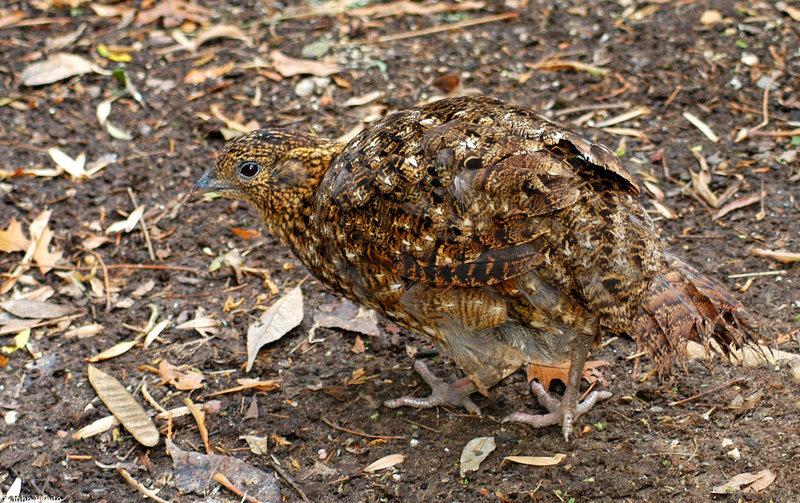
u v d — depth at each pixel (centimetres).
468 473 220
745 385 224
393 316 221
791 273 233
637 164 247
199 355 232
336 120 256
